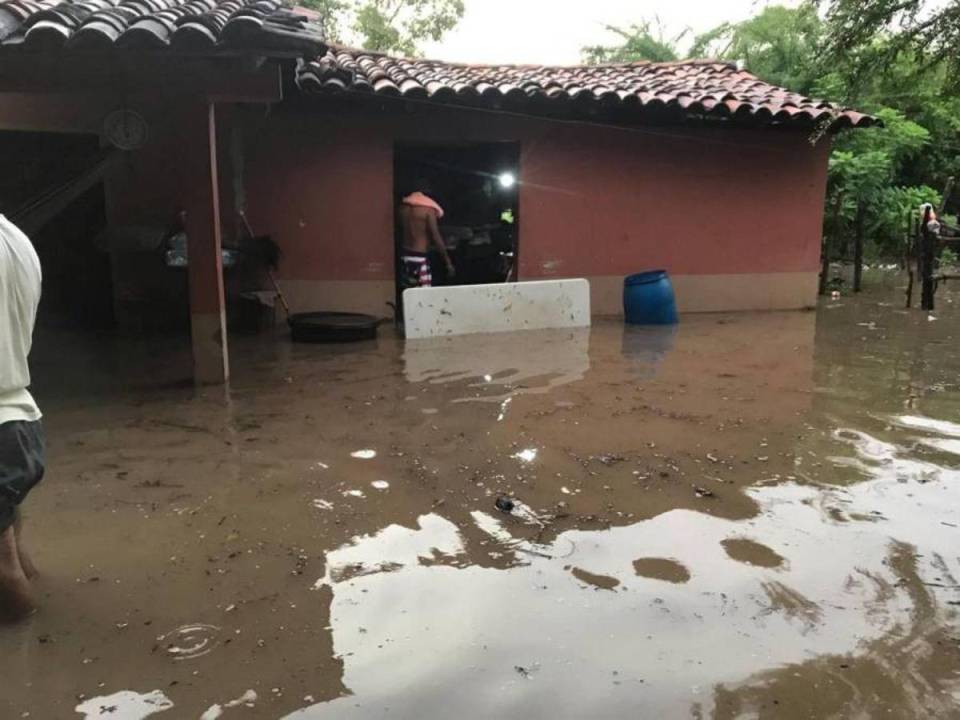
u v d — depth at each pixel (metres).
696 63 12.18
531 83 9.34
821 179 10.51
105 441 4.99
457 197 12.62
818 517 3.83
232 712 2.44
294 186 9.23
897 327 9.22
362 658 2.71
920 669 2.65
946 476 4.35
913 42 5.34
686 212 10.23
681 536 3.63
